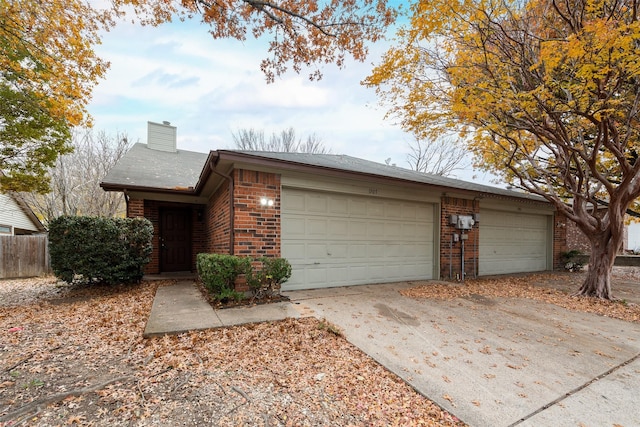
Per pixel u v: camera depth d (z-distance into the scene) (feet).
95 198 46.32
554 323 16.10
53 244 20.98
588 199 22.39
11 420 7.01
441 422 7.84
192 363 10.19
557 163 24.20
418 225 27.22
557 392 9.46
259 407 8.00
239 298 17.21
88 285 23.38
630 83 18.15
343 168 21.98
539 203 35.22
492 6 16.85
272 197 19.71
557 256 38.81
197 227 32.48
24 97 21.26
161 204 30.55
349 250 23.53
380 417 7.93
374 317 15.88
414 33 18.37
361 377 9.93
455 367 10.87
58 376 9.09
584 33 15.14
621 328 15.61
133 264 22.82
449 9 16.74
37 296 20.42
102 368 9.66
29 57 19.39
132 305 17.51
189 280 26.14
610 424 7.99
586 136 26.66
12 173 25.57
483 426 7.72
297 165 19.33
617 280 31.48
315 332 13.37
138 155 37.55
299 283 21.30
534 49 18.24
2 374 9.15
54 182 44.24
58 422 7.03
